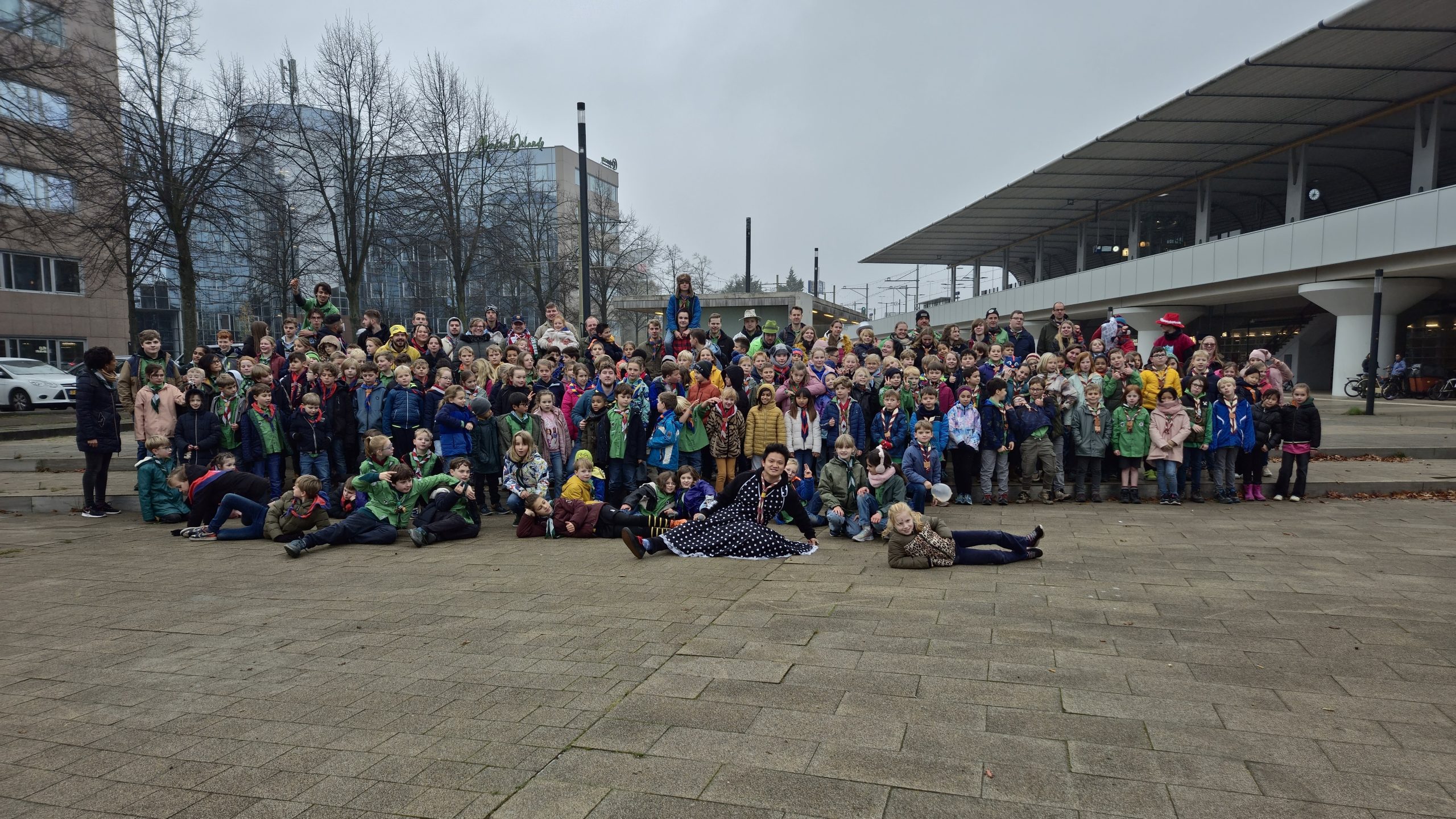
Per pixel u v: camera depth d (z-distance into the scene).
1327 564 6.25
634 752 3.10
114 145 19.66
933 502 8.79
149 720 3.54
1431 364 22.89
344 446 9.56
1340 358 20.92
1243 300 26.31
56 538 8.19
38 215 22.44
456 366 11.27
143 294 45.50
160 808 2.76
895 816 2.60
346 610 5.31
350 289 26.67
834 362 10.79
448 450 9.02
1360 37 17.36
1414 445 12.10
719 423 9.11
